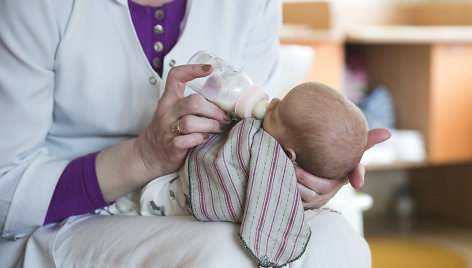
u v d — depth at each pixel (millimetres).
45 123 1104
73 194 1074
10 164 1080
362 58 3084
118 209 1142
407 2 3289
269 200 896
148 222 1005
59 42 1088
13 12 1037
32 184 1072
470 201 3180
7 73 1049
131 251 948
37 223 1089
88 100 1124
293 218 900
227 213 929
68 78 1108
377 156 2605
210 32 1196
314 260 904
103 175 1069
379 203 3348
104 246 989
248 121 960
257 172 902
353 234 957
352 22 3174
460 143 2799
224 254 862
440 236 2965
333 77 2518
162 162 1037
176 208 1057
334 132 918
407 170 3426
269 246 882
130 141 1082
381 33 2609
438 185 3334
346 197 1938
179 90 1008
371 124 2801
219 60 1046
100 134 1179
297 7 2701
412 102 2857
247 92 997
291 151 936
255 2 1234
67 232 1076
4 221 1088
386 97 2893
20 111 1063
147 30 1149
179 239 917
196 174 968
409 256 2646
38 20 1046
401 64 2898
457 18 3182
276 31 1327
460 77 2775
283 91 1976
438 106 2748
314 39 2430
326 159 928
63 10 1080
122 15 1116
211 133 1023
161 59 1156
